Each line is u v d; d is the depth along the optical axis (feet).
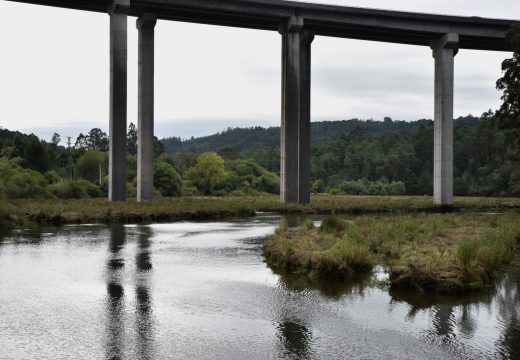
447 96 200.34
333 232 72.38
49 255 62.90
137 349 28.68
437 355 28.14
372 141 583.17
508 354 28.30
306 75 197.16
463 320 34.81
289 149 185.26
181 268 54.49
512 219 97.60
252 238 84.17
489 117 458.50
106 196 249.75
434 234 72.23
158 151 443.32
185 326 33.17
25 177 209.46
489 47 218.79
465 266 45.47
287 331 32.30
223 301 39.86
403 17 194.08
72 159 427.33
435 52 206.28
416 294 42.52
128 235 87.45
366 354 28.22
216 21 188.96
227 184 356.38
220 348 28.99
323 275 49.26
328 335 31.58
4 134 503.20
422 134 529.45
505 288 44.60
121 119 162.50
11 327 32.63
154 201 169.27
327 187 469.57
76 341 29.96
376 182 475.72
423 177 470.39
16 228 99.04
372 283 46.62
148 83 171.01
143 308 37.52
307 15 185.68
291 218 137.08
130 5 165.58
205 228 103.60
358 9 189.06
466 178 421.59
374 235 69.36
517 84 143.74
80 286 44.93
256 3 179.01
